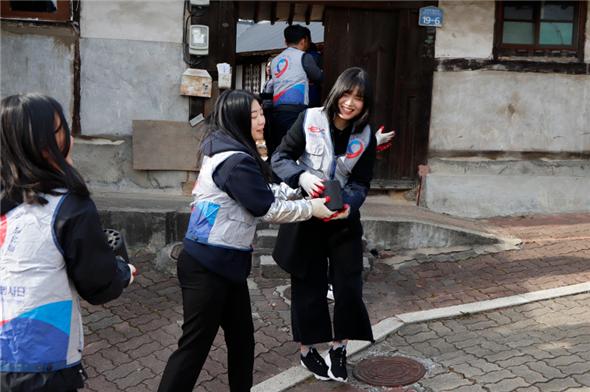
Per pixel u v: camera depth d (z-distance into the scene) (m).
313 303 3.64
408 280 5.40
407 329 4.41
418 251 6.01
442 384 3.62
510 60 6.98
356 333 3.61
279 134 6.25
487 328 4.39
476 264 5.70
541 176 7.15
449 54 6.93
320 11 7.77
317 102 6.49
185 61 6.60
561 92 7.09
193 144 6.68
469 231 6.09
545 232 6.46
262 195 2.88
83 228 2.08
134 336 4.37
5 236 2.07
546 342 4.11
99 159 6.60
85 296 2.17
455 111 7.00
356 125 3.48
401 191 7.15
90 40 6.45
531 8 6.99
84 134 6.55
